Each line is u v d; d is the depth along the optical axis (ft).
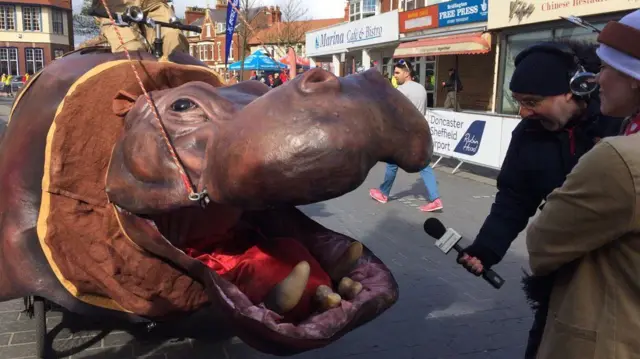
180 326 13.34
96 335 13.34
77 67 10.43
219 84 10.74
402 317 14.47
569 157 8.45
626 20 6.25
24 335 13.30
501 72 42.86
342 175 6.33
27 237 9.75
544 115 8.29
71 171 9.36
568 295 6.57
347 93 6.68
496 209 9.33
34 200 9.82
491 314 14.65
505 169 9.32
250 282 8.06
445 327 13.93
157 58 11.42
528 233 7.00
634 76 6.12
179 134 8.18
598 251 6.32
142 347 12.89
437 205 24.97
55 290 9.78
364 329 13.83
